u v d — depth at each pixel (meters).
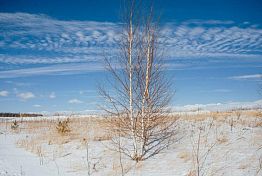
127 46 12.68
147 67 12.55
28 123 35.41
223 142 13.49
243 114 24.58
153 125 12.61
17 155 15.29
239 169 9.53
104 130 19.06
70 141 17.95
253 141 13.04
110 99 12.74
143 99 12.48
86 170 11.45
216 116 23.80
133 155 12.37
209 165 10.29
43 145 17.42
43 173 11.43
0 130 30.20
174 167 10.62
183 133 16.30
